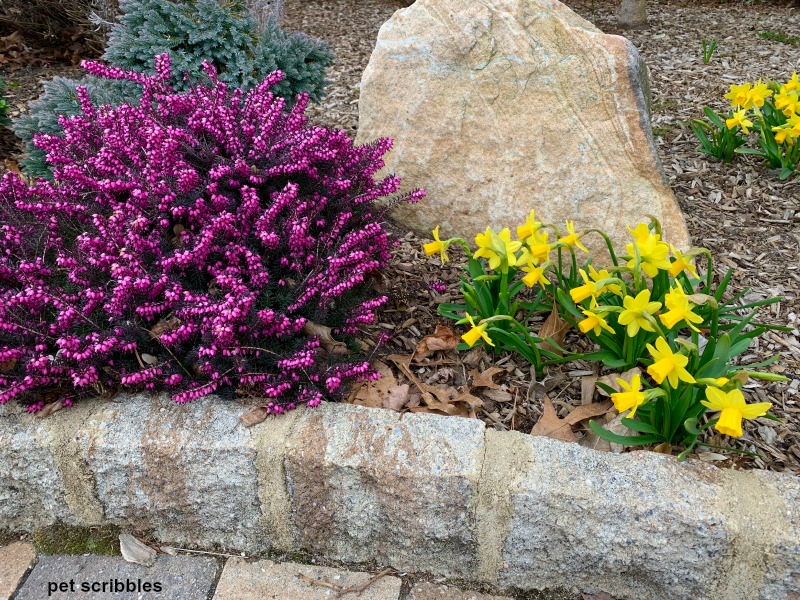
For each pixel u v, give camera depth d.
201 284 2.25
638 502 1.76
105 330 2.08
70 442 1.98
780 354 2.38
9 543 2.11
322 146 2.43
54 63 5.33
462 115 2.92
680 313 1.83
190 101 2.56
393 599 1.93
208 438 1.95
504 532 1.88
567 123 2.78
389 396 2.25
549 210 2.86
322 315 2.22
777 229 3.09
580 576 1.91
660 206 2.73
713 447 1.95
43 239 2.29
